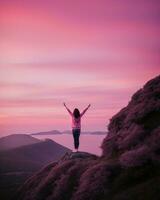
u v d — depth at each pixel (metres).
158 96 18.70
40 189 19.11
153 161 14.67
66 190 17.38
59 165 19.97
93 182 15.59
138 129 16.98
